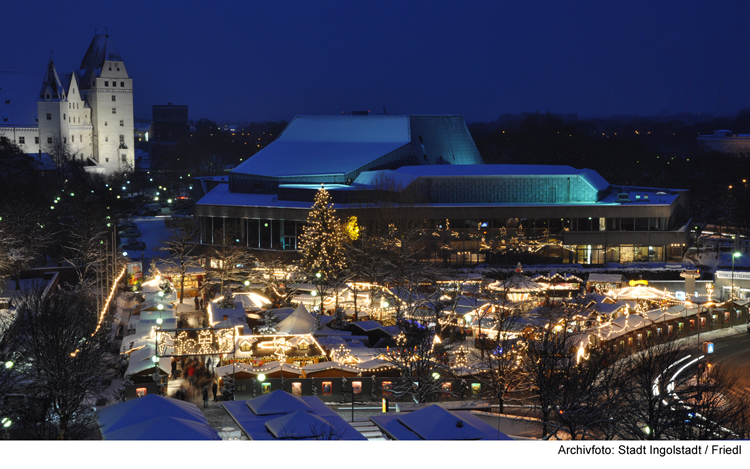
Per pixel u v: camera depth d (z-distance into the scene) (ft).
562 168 558.56
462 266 480.64
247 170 578.66
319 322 316.60
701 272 461.78
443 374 268.82
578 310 316.19
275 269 418.10
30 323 243.19
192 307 377.91
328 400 265.54
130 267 447.01
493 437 180.55
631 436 201.26
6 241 402.93
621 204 488.44
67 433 206.59
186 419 181.47
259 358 288.71
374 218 475.31
